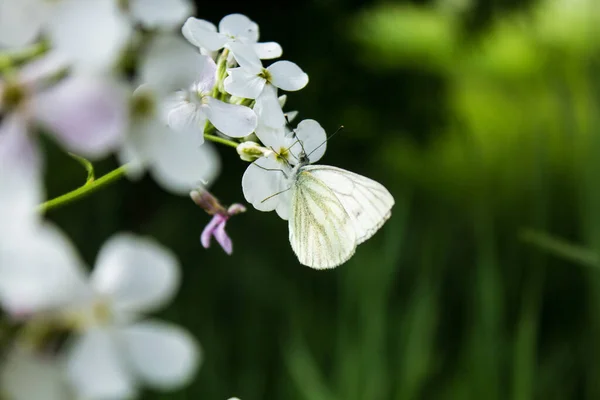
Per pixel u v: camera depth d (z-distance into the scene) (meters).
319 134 0.24
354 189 0.26
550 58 0.67
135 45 0.14
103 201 0.37
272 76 0.22
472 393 0.30
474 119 0.62
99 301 0.13
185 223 0.41
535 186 0.38
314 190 0.26
